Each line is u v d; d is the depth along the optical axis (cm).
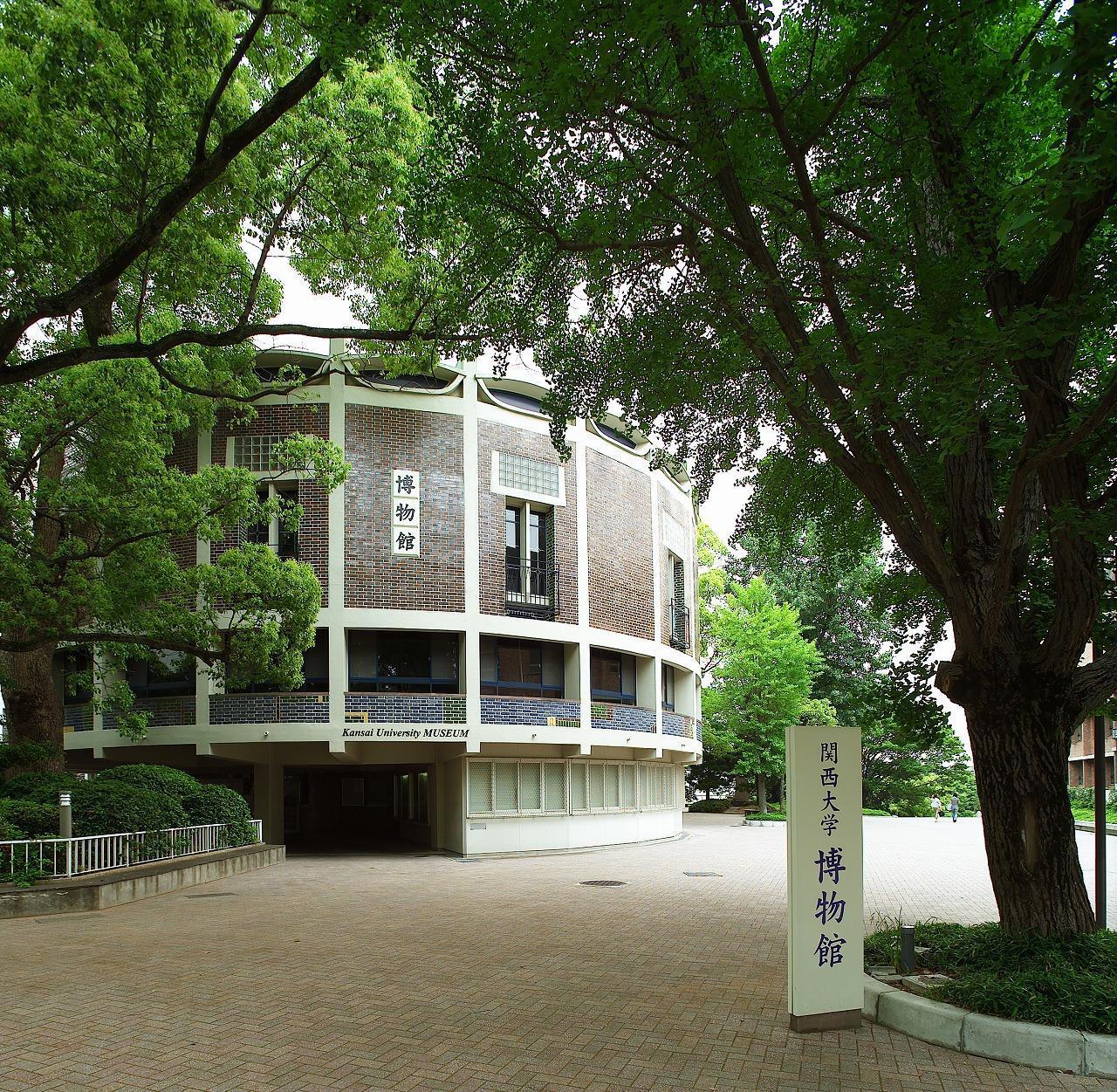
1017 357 566
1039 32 741
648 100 754
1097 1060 556
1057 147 776
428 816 2564
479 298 1111
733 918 1193
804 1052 600
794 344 766
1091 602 708
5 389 1452
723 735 3938
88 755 2442
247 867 1847
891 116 791
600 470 2561
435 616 2164
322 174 1202
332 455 1672
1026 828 719
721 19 748
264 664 1606
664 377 1009
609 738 2430
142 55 988
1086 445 772
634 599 2630
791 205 863
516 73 753
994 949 700
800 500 1205
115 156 1052
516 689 2373
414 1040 625
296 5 1043
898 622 1106
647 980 813
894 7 609
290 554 2166
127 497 1530
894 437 915
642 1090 532
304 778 3038
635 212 786
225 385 1645
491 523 2273
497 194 896
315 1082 544
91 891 1240
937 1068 569
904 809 4641
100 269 992
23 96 998
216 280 1338
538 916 1217
